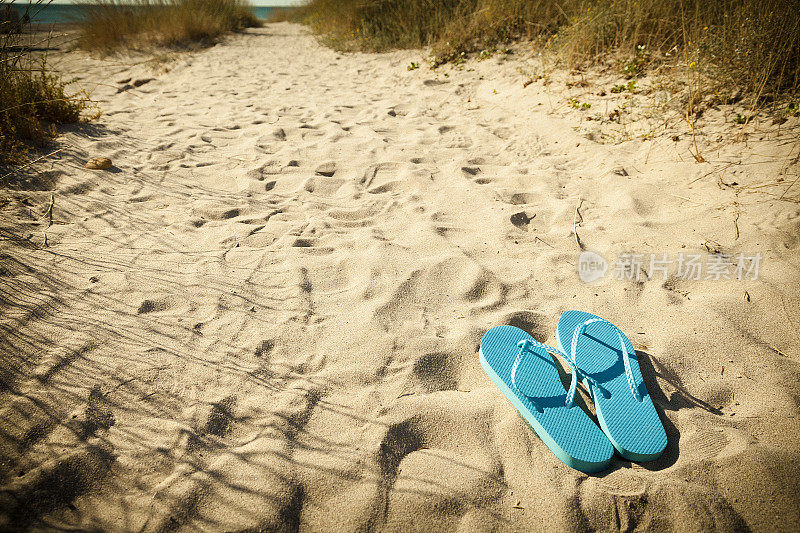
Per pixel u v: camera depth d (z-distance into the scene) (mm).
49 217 3074
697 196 3191
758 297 2297
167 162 4070
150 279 2551
